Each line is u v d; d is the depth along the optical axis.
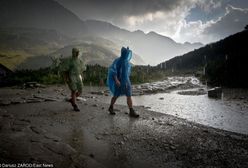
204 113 8.84
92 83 23.58
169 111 9.29
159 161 4.00
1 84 23.22
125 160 4.01
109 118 7.04
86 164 3.72
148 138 5.16
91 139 5.02
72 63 7.81
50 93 14.38
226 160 4.07
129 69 7.58
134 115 7.35
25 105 8.94
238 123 7.15
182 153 4.34
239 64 19.92
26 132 5.07
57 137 4.93
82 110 8.14
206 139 5.17
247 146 4.79
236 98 13.01
